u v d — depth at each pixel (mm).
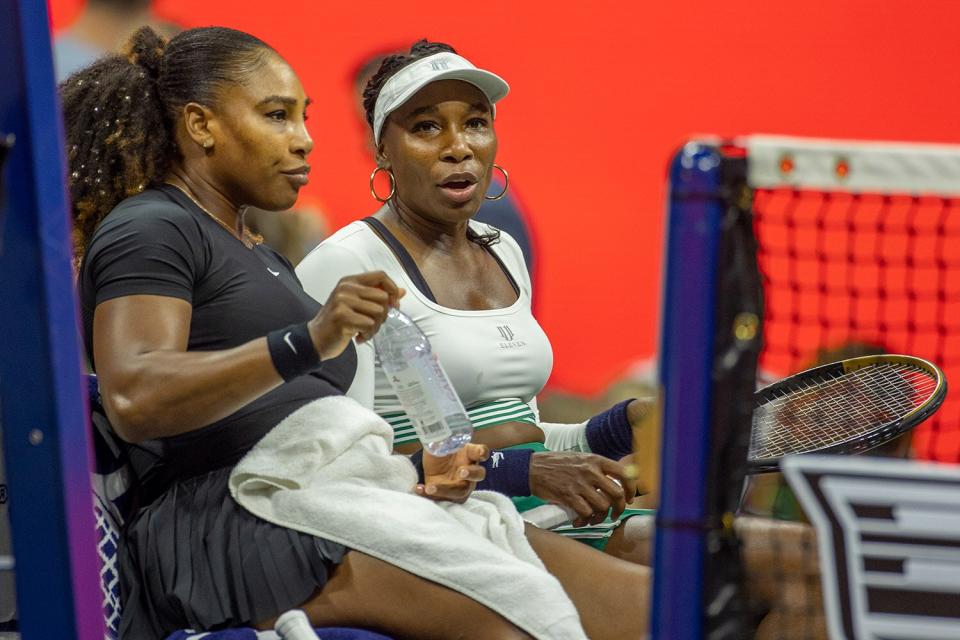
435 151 8469
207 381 6250
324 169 15320
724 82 16094
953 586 4586
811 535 7125
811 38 16062
